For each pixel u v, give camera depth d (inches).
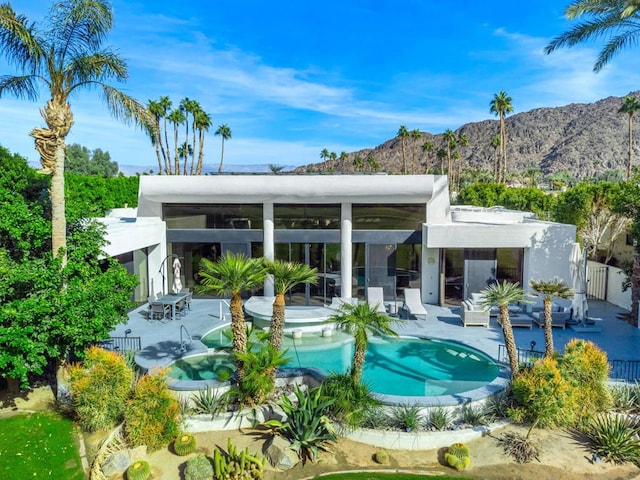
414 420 407.5
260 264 443.5
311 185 805.2
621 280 803.4
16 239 450.0
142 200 864.3
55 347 406.6
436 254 836.6
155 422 388.2
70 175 1162.6
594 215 941.8
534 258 768.3
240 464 355.9
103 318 436.1
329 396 429.7
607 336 638.5
